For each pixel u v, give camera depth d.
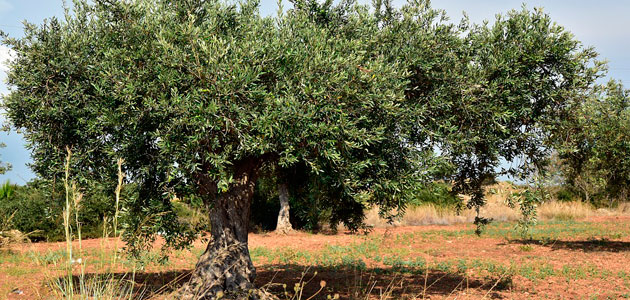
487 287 8.66
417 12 6.55
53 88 6.04
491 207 25.03
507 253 13.14
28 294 7.11
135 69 5.54
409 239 16.56
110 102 5.66
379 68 5.47
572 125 6.97
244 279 6.64
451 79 6.27
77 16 6.33
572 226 20.38
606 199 27.33
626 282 9.03
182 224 7.07
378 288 8.52
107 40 6.00
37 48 6.04
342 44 5.82
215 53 5.02
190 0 6.01
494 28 6.56
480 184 8.11
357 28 6.38
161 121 5.41
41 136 6.17
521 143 7.21
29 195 15.74
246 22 6.15
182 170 5.30
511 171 7.41
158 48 5.43
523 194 7.12
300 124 5.00
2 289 7.44
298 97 5.25
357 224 7.98
